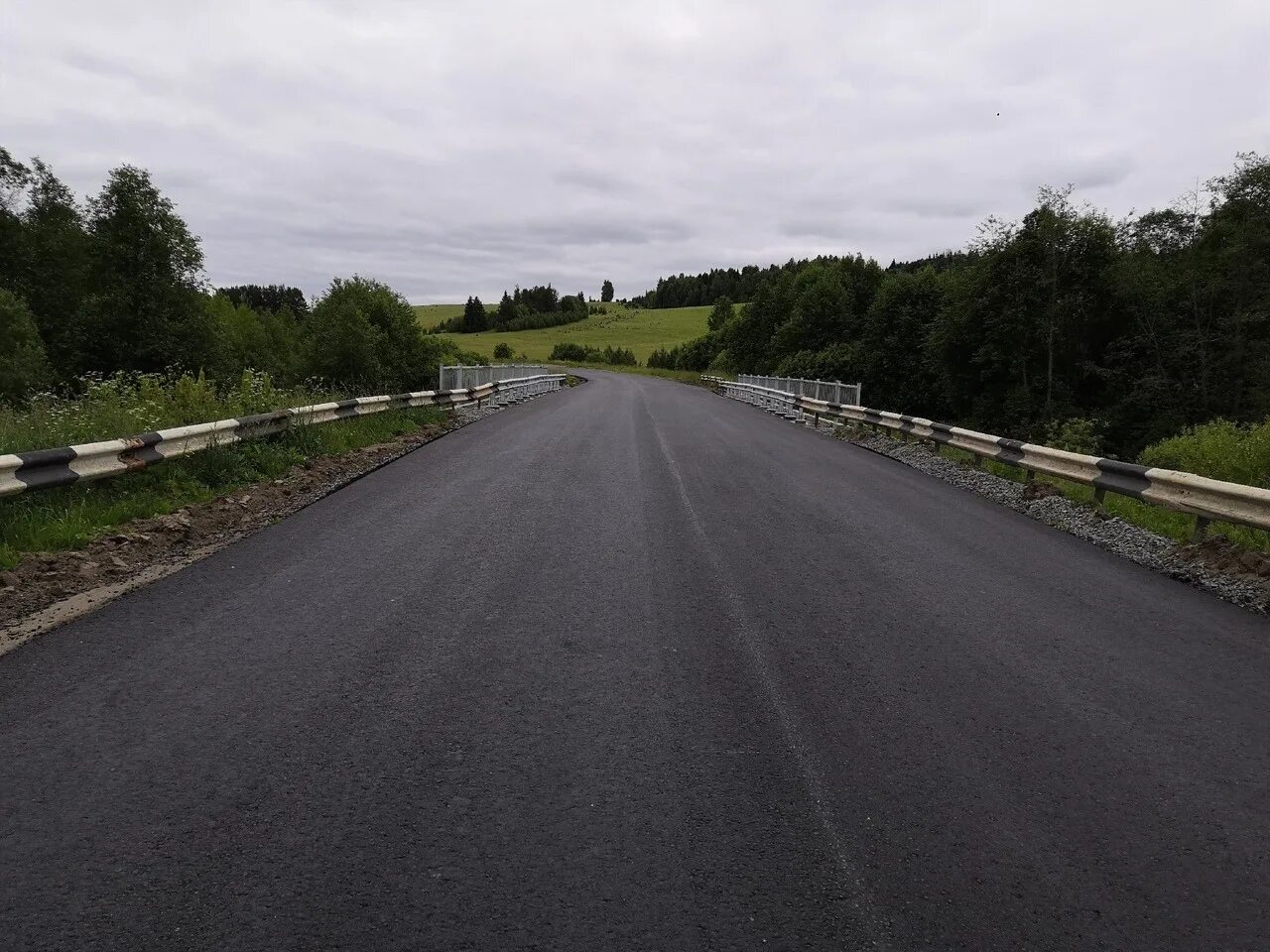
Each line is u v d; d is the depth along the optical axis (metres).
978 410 42.72
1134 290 37.78
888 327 52.69
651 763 3.53
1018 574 7.01
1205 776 3.58
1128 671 4.80
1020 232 40.84
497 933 2.46
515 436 17.06
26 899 2.56
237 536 7.63
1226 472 16.09
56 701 4.00
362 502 9.37
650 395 40.19
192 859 2.79
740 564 6.93
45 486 7.22
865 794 3.33
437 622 5.26
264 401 14.23
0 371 30.20
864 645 5.08
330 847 2.87
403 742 3.65
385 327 34.00
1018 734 3.93
